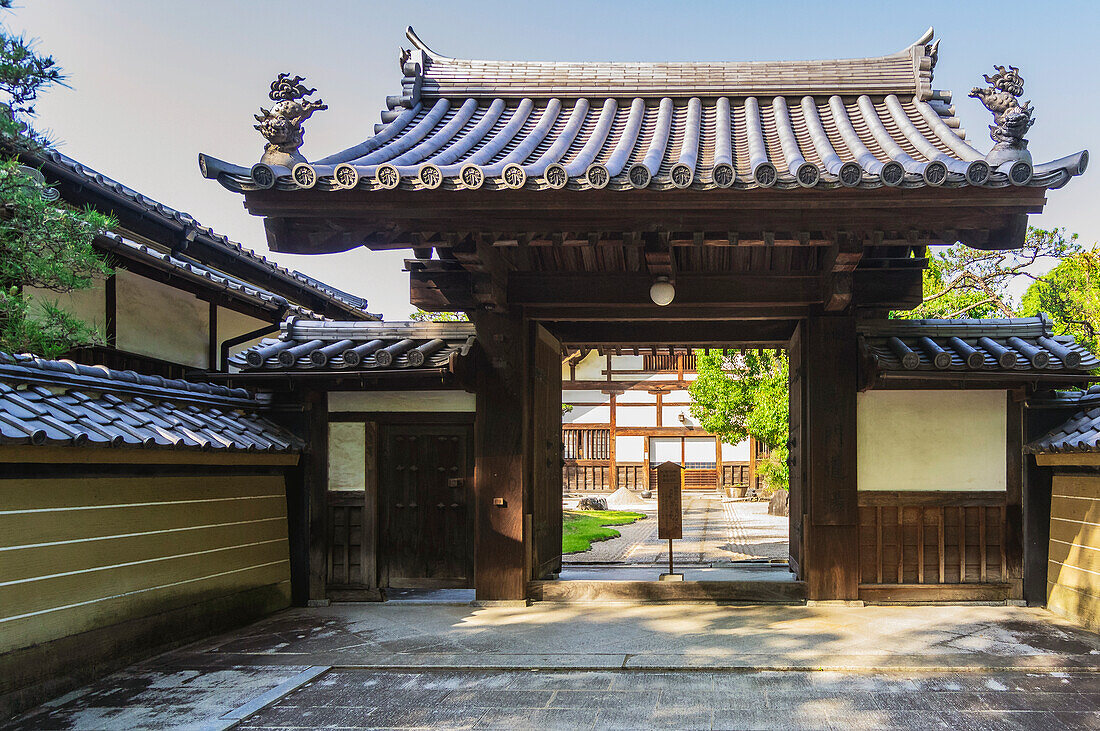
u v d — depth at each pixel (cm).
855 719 453
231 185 523
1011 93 504
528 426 797
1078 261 1886
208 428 668
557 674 551
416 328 833
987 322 774
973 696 488
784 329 873
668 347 976
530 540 790
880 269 746
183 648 630
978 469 755
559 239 594
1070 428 698
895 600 748
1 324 558
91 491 555
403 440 821
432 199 538
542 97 780
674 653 586
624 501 2981
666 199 530
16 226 546
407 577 809
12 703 479
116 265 888
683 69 782
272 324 1241
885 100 730
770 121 724
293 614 757
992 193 499
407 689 524
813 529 748
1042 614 701
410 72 780
